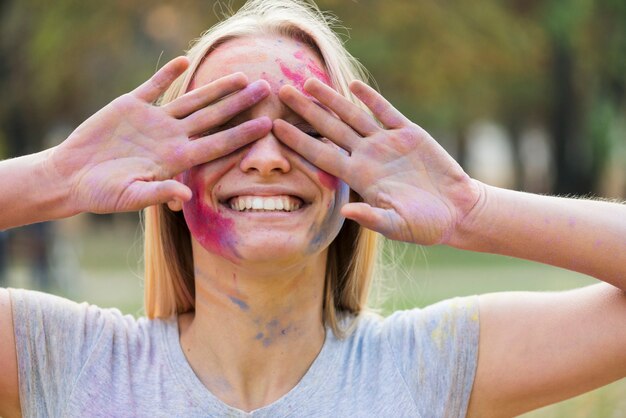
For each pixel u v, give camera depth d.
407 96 27.98
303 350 3.08
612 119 34.25
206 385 3.05
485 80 29.22
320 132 2.97
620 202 3.24
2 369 2.98
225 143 2.87
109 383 2.97
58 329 3.03
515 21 28.75
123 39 28.09
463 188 2.99
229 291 3.04
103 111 2.94
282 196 2.94
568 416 5.80
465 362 3.07
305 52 3.14
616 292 3.11
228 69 3.06
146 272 3.32
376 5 25.61
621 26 30.16
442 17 26.28
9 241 17.73
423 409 3.01
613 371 3.10
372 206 2.97
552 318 3.10
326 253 3.14
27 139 33.25
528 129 43.19
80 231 35.00
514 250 3.05
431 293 11.97
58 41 27.78
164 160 2.91
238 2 24.77
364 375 3.04
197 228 2.99
